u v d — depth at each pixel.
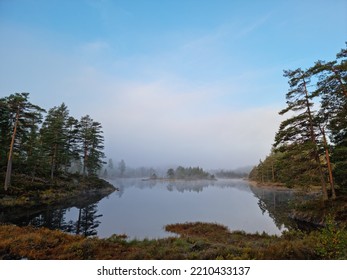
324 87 22.33
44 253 10.02
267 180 89.00
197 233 17.69
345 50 21.23
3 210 24.84
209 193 58.31
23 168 41.16
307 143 22.88
